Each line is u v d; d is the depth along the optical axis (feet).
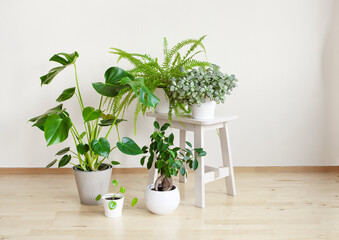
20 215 7.38
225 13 9.78
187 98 7.67
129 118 10.02
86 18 9.73
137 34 9.80
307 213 7.52
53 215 7.41
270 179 9.64
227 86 7.76
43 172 10.18
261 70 9.97
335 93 10.03
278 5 9.77
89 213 7.52
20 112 10.00
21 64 9.84
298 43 9.88
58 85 9.92
